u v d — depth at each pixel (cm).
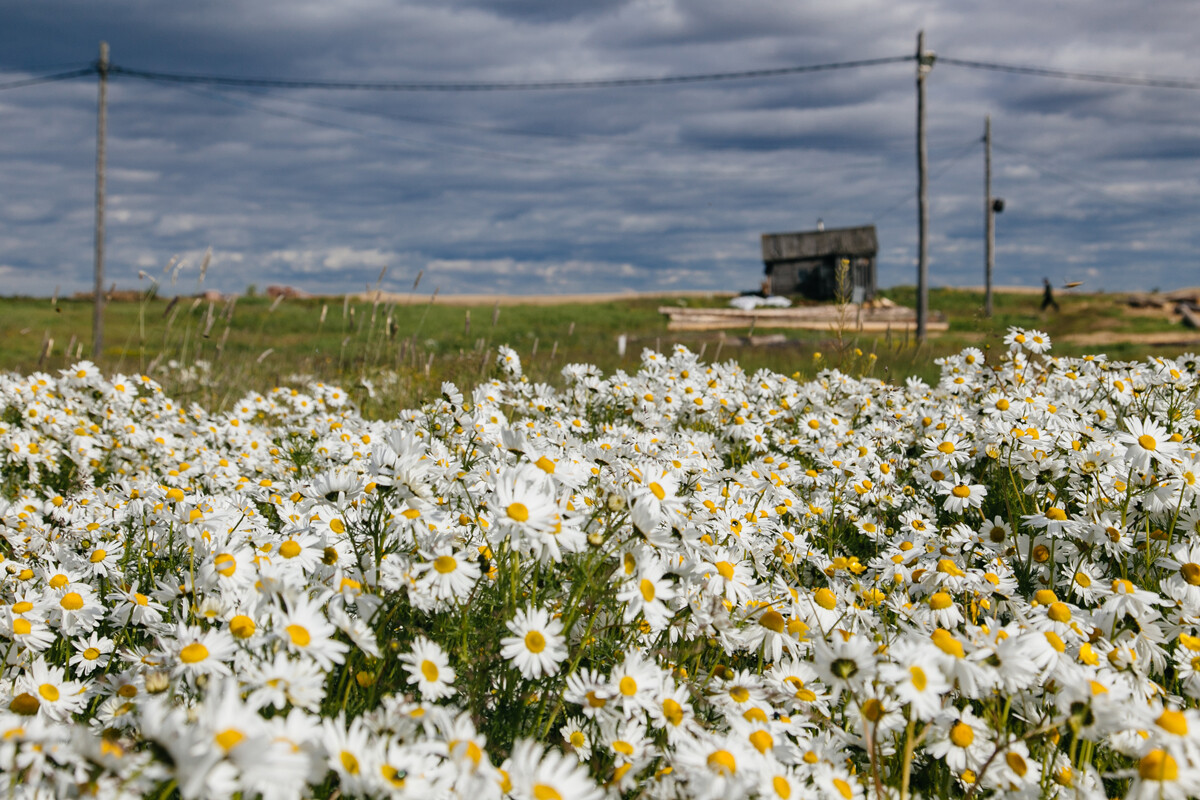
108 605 271
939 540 338
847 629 254
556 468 230
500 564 220
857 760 206
